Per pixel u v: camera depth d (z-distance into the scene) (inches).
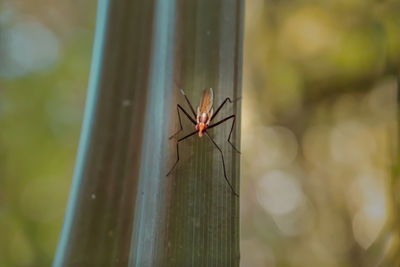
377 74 16.4
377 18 15.8
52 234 23.7
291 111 20.4
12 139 24.4
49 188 24.5
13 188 23.7
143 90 9.7
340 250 20.1
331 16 17.7
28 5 27.1
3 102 24.9
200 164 9.3
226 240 9.1
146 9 9.8
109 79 9.6
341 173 20.9
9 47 26.1
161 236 9.1
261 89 20.9
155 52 9.7
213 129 9.6
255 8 21.0
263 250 22.9
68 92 26.4
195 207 9.1
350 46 16.7
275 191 23.1
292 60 18.9
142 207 9.3
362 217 20.0
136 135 9.6
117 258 9.3
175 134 9.5
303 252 21.4
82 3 28.0
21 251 22.8
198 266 9.0
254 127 21.6
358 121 19.2
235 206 9.2
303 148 21.4
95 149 9.5
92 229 9.4
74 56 27.0
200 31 9.6
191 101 9.5
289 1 19.6
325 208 21.3
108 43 9.7
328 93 18.6
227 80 9.6
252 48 21.0
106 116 9.6
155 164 9.4
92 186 9.5
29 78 25.8
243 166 23.2
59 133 25.6
